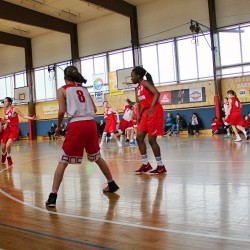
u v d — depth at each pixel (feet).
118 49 65.77
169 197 12.17
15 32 73.51
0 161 29.07
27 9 59.52
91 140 12.83
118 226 9.06
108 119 39.32
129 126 39.29
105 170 13.57
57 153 35.45
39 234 8.75
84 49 70.08
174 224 8.96
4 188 16.07
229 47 55.36
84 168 21.59
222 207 10.36
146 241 7.76
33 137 78.28
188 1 57.77
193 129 57.00
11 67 83.05
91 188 14.87
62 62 73.97
